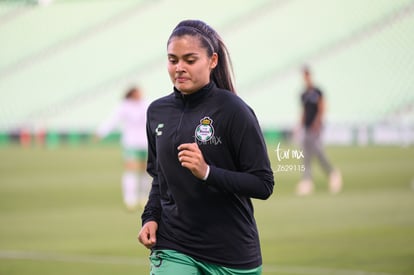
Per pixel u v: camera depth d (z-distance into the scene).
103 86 94.12
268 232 29.09
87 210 36.75
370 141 69.69
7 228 32.00
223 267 11.23
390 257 23.64
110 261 24.05
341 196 38.41
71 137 80.38
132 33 102.38
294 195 39.19
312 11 97.06
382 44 89.81
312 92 40.28
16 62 102.00
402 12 92.94
